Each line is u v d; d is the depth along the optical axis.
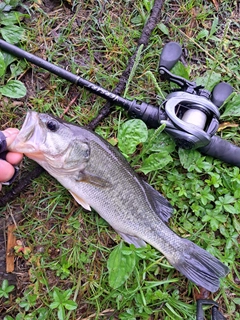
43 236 0.39
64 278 0.39
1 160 0.34
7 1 0.38
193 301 0.40
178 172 0.40
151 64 0.41
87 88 0.37
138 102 0.38
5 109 0.39
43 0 0.40
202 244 0.40
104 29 0.41
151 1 0.41
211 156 0.39
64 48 0.40
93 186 0.36
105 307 0.39
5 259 0.38
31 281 0.38
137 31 0.41
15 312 0.38
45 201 0.39
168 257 0.37
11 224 0.38
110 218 0.37
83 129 0.36
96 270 0.39
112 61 0.41
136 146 0.40
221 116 0.40
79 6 0.41
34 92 0.39
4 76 0.39
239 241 0.41
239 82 0.42
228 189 0.41
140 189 0.37
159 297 0.38
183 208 0.40
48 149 0.34
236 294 0.40
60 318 0.36
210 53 0.42
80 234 0.39
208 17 0.42
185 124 0.35
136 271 0.38
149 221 0.37
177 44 0.37
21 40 0.39
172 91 0.38
